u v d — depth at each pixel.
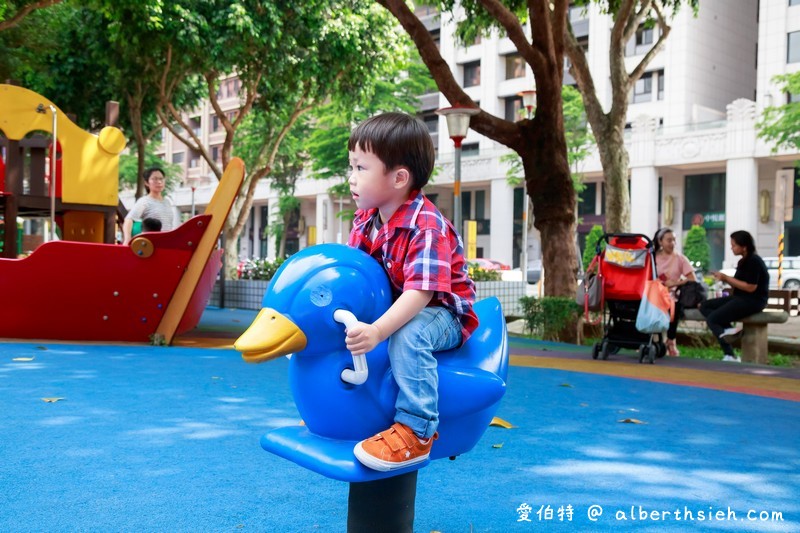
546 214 10.13
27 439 3.47
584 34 35.59
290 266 1.75
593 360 7.76
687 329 11.62
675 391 5.57
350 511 1.95
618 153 12.40
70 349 6.74
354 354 1.68
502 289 14.67
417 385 1.72
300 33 13.06
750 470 3.23
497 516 2.56
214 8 12.34
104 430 3.68
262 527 2.39
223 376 5.52
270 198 48.12
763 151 30.08
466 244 21.58
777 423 4.35
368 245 1.98
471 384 1.85
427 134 1.87
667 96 33.72
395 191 1.84
